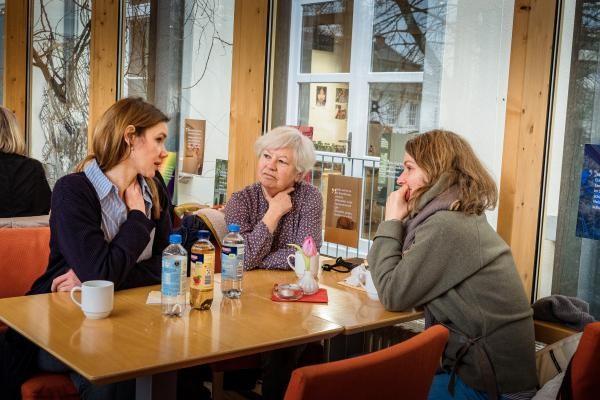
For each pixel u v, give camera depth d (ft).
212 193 12.95
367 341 9.45
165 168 13.98
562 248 8.26
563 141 8.14
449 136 7.36
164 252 6.54
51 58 17.66
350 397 4.33
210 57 12.91
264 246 8.32
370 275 7.30
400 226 7.31
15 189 11.48
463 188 7.01
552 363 7.14
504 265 6.97
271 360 8.05
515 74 8.35
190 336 5.63
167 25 13.99
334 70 10.80
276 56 11.64
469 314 6.75
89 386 6.43
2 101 19.01
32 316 6.00
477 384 6.73
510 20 8.49
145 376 5.04
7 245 7.97
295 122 11.48
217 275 8.03
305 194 8.82
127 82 15.21
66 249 6.82
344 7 10.61
